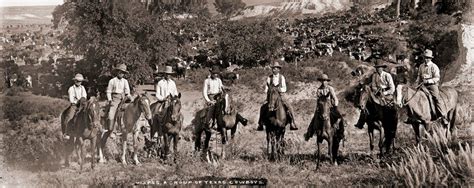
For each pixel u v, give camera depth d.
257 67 18.00
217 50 18.09
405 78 15.33
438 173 10.59
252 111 16.61
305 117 16.34
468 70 16.84
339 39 19.69
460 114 14.83
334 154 13.05
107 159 14.18
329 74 17.16
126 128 13.65
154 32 17.67
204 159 13.55
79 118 13.18
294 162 13.26
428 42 17.44
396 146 13.86
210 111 13.94
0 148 14.47
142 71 17.25
